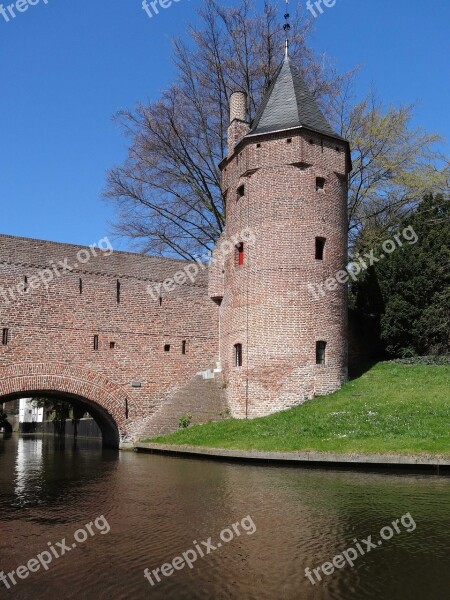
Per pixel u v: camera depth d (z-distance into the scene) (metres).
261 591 7.54
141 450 24.20
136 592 7.56
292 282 25.38
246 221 26.66
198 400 26.67
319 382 25.08
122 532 10.23
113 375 25.58
